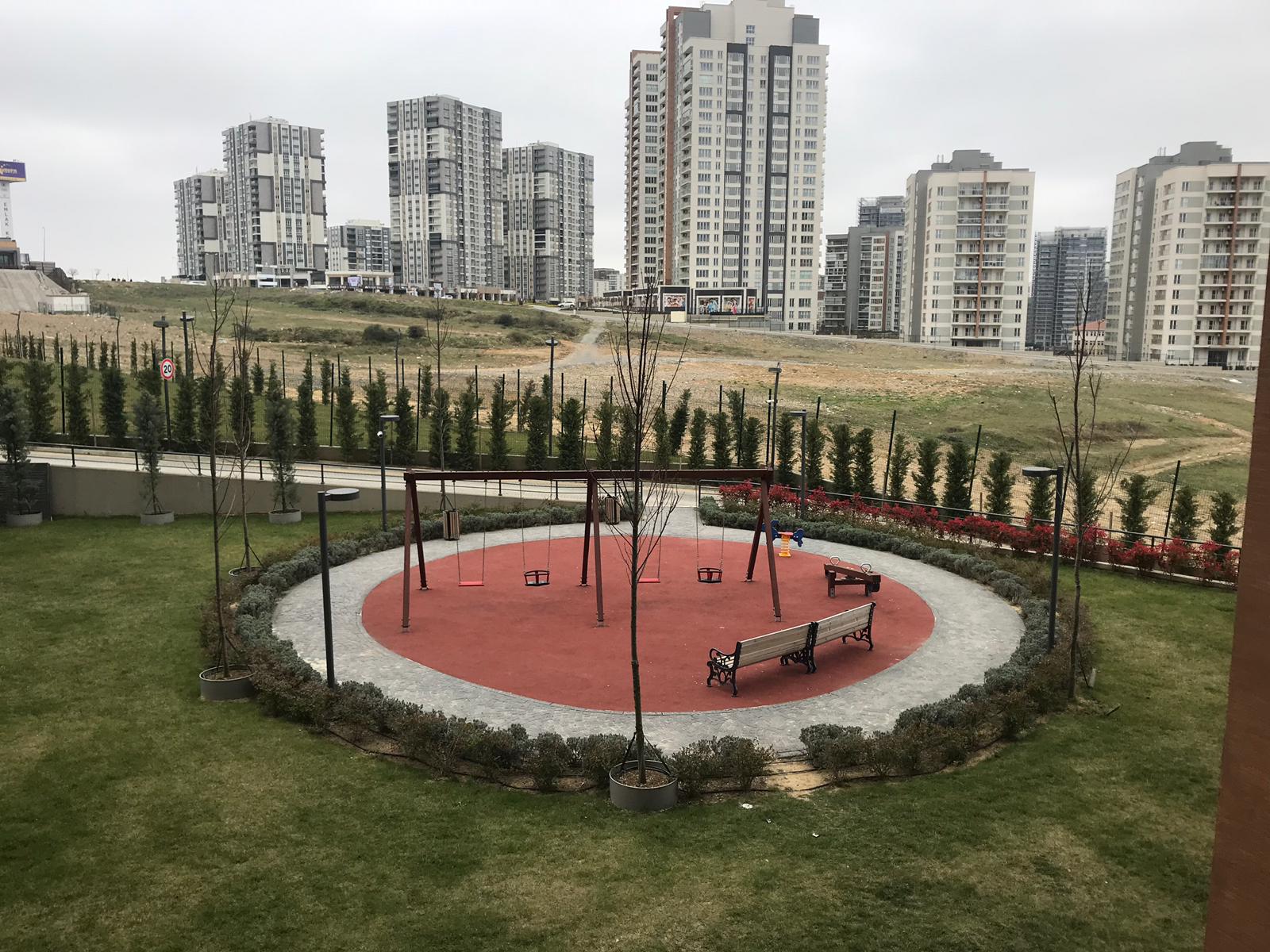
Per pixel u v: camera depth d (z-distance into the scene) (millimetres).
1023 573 23703
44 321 92125
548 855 10477
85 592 21922
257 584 22094
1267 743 5723
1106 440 60875
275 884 9781
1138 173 121375
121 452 39750
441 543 29016
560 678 16891
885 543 28422
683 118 142625
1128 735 14328
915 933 9062
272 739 13773
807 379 82062
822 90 142125
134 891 9617
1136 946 8938
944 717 14156
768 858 10477
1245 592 5883
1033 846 10836
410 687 16250
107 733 13867
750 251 144000
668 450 43000
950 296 129625
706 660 18016
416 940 8828
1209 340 113062
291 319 115812
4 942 8703
